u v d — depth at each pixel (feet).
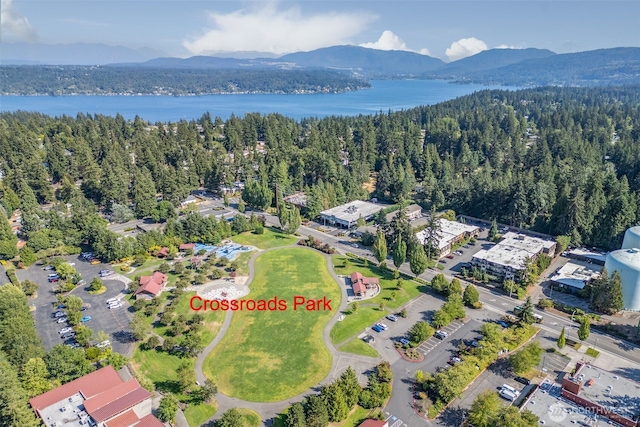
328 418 232.32
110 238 448.24
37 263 450.71
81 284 402.93
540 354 280.10
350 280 411.95
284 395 260.62
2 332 290.56
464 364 273.95
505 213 566.36
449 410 247.50
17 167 611.88
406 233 456.04
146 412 239.91
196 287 395.96
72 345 305.12
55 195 654.53
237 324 337.31
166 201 577.02
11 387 229.04
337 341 313.94
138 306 351.67
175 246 478.18
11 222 557.33
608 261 371.15
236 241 513.04
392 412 246.06
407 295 382.63
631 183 646.74
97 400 229.66
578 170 617.21
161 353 301.02
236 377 277.23
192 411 247.91
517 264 409.49
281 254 472.85
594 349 301.43
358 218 558.15
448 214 577.02
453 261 459.32
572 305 363.35
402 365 287.07
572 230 483.92
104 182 607.37
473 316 347.36
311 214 585.22
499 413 224.12
